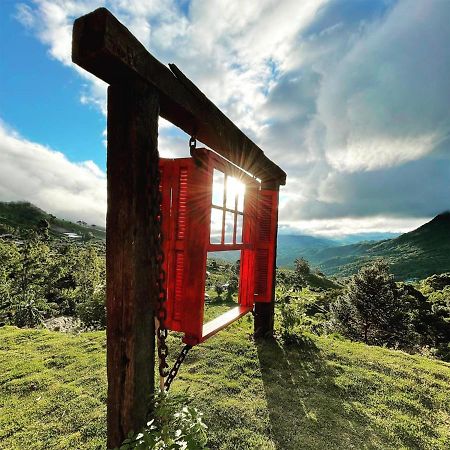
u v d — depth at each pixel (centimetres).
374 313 2172
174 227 284
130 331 173
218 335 517
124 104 172
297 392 346
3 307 2981
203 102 240
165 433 161
